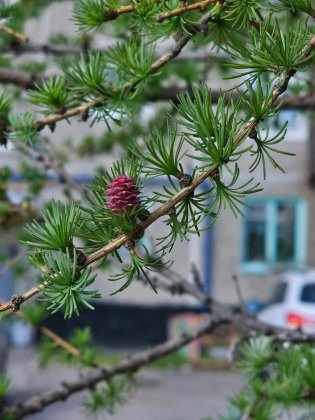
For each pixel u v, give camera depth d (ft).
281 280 41.86
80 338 11.60
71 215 4.82
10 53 14.32
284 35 5.09
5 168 14.78
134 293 61.05
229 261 63.41
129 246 4.77
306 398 8.90
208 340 51.65
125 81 7.34
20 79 10.73
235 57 5.28
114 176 5.05
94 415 11.20
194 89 4.91
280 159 62.95
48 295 4.64
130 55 7.16
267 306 41.04
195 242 62.23
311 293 39.45
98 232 4.90
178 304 61.62
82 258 4.72
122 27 10.68
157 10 6.42
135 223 4.75
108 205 4.75
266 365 9.45
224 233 63.31
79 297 4.62
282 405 9.10
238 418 9.84
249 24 6.23
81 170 49.57
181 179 4.79
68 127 31.96
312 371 8.90
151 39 6.64
